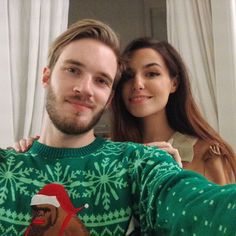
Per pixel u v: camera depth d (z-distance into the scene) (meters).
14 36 1.64
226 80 1.56
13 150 0.74
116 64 0.77
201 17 1.62
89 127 0.70
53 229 0.61
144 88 1.12
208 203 0.44
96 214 0.63
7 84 1.59
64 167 0.67
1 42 1.60
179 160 0.83
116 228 0.62
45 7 1.63
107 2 1.80
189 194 0.49
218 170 1.18
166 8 1.71
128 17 1.80
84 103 0.69
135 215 0.65
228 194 0.42
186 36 1.63
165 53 1.17
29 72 1.59
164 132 1.23
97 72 0.71
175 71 1.19
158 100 1.13
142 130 1.24
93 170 0.67
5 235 0.61
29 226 0.62
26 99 1.60
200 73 1.60
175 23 1.66
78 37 0.73
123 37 1.78
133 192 0.65
